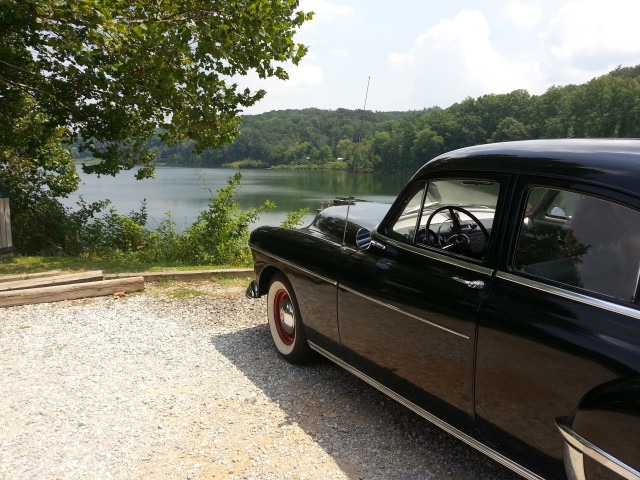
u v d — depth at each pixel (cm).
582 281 208
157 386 383
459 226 286
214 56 818
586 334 198
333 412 344
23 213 1332
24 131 1132
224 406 353
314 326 377
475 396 247
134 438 314
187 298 621
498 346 231
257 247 440
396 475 276
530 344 216
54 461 291
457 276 258
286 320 424
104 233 1348
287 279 409
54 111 1016
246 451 300
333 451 299
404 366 292
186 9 804
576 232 214
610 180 205
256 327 514
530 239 231
